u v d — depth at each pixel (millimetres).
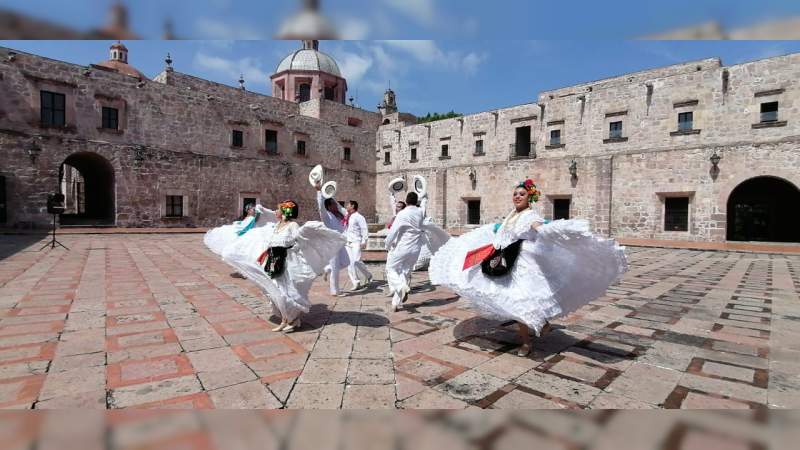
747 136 17891
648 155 20484
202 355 3801
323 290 7102
